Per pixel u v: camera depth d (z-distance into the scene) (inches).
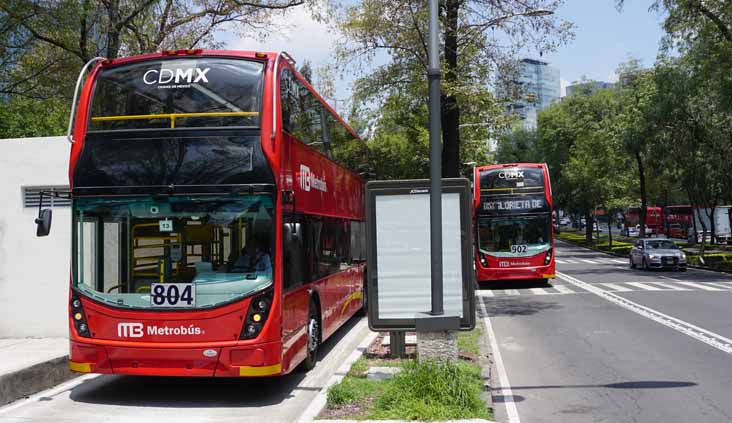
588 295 906.7
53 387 376.5
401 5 703.7
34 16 783.1
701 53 1182.3
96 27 851.4
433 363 300.5
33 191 490.6
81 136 339.0
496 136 881.5
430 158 320.5
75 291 329.4
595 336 540.1
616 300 828.6
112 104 341.1
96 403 336.8
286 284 341.7
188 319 319.3
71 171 336.2
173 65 342.3
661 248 1428.4
